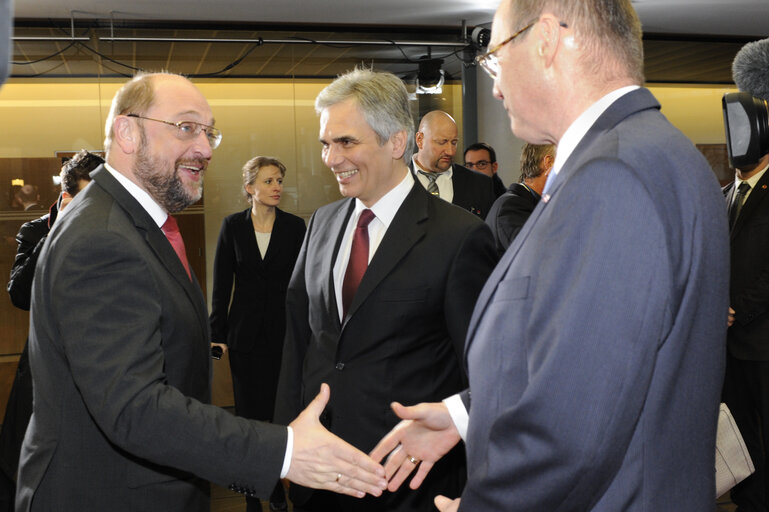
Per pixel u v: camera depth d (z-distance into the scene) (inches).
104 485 52.1
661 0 219.1
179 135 57.9
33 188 223.1
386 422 65.6
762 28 258.5
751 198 125.9
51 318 51.4
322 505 72.8
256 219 157.6
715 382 35.9
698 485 35.4
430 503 67.6
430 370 67.4
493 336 38.1
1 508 91.1
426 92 248.7
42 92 223.8
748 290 122.6
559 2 38.8
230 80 239.0
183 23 232.7
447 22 243.6
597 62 38.8
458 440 54.9
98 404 47.6
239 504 142.8
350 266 70.4
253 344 150.3
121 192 55.3
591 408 31.5
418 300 66.0
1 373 217.2
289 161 244.7
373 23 242.8
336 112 68.0
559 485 32.3
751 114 51.8
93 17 222.1
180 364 54.9
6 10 16.0
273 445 50.0
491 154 197.0
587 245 32.6
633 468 33.7
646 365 31.5
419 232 68.1
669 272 31.8
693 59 274.5
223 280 153.9
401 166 70.9
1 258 220.2
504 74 41.7
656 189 32.9
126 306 49.4
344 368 67.6
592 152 34.8
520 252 38.4
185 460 48.4
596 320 31.6
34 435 53.4
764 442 120.6
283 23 239.0
